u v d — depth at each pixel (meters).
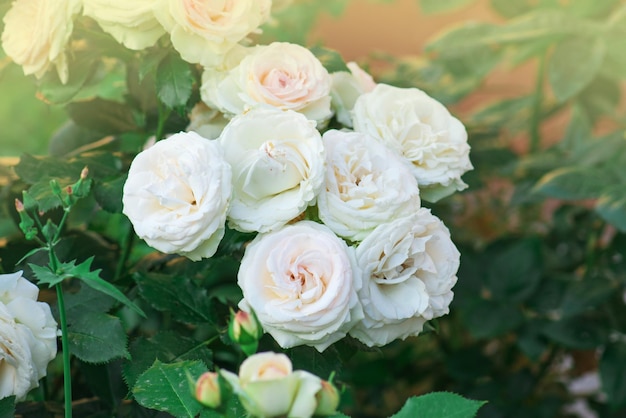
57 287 0.87
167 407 0.90
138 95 1.16
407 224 0.92
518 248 1.46
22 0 1.04
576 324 1.44
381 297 0.93
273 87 0.99
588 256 1.54
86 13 0.99
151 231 0.90
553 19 1.50
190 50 1.00
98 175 1.08
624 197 1.30
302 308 0.89
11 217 1.13
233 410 0.89
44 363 0.94
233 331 0.79
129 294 1.12
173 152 0.92
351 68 1.11
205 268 1.12
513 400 1.52
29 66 1.03
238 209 0.93
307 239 0.91
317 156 0.92
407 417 0.84
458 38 1.54
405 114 1.02
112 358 0.97
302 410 0.75
